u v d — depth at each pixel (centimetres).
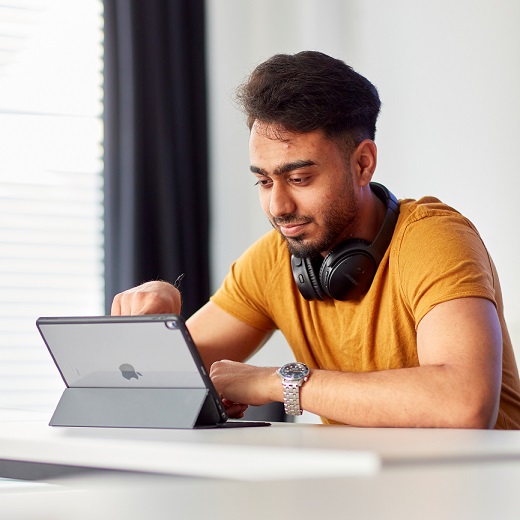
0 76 340
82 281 351
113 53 344
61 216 348
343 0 338
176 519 105
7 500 109
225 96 364
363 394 136
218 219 363
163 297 168
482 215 289
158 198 347
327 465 84
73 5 351
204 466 91
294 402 143
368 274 167
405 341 167
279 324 192
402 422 134
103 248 350
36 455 108
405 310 166
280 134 157
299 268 173
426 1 308
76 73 350
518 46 279
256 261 194
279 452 87
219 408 132
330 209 161
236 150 363
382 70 324
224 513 105
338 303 176
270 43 362
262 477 87
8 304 340
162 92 348
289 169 158
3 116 340
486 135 288
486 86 288
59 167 347
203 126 358
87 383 138
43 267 345
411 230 164
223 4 366
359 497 102
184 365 129
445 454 87
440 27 304
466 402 133
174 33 354
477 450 90
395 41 319
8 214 340
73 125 349
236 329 196
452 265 153
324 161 159
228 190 363
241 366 154
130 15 345
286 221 162
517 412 168
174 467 93
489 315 146
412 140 313
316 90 157
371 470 82
